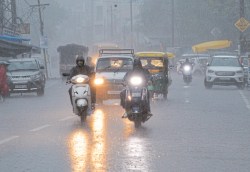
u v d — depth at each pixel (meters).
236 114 27.05
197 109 29.69
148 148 16.50
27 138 18.72
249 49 61.41
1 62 40.00
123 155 15.26
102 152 15.74
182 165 13.91
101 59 35.81
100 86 33.22
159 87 36.25
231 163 14.19
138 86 21.75
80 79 23.69
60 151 15.95
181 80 68.75
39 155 15.31
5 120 24.81
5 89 38.44
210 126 22.14
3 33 75.88
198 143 17.58
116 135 19.34
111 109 30.03
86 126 22.09
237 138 18.77
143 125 22.44
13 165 13.94
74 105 23.55
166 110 29.11
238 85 50.16
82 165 13.80
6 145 17.19
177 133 19.95
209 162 14.33
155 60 38.91
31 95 45.22
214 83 50.12
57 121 24.14
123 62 35.41
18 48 65.56
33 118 25.62
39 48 80.00
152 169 13.38
